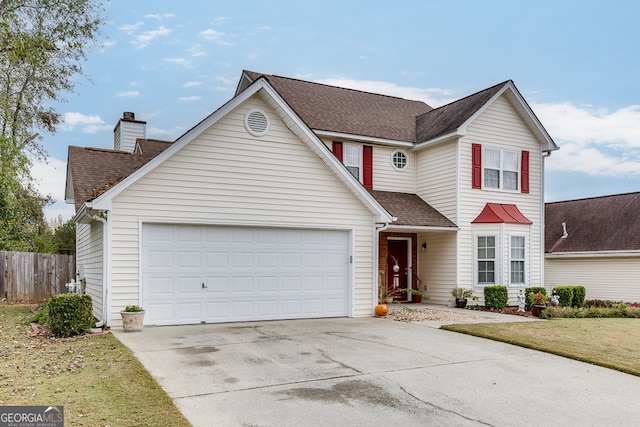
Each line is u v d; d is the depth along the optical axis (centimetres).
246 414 516
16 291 1812
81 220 1157
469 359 796
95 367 678
